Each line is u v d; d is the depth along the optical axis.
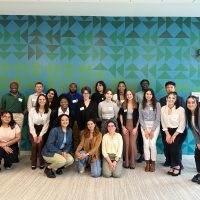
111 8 5.00
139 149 5.07
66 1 4.64
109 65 5.54
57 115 4.75
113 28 5.50
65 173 4.30
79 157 4.20
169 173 4.32
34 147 4.50
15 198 3.29
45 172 4.18
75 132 4.81
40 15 5.49
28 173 4.27
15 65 5.55
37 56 5.54
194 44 5.50
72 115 4.83
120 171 4.14
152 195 3.45
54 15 5.49
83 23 5.50
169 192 3.56
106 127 4.59
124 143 4.64
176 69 5.52
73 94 5.32
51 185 3.75
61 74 5.57
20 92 5.55
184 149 5.52
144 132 4.55
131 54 5.52
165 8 4.96
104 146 4.25
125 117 4.73
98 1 4.62
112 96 5.05
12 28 5.50
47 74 5.57
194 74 5.52
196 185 3.82
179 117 4.36
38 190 3.56
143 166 4.79
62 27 5.50
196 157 4.04
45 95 4.87
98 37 5.51
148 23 5.49
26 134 5.52
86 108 4.79
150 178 4.12
